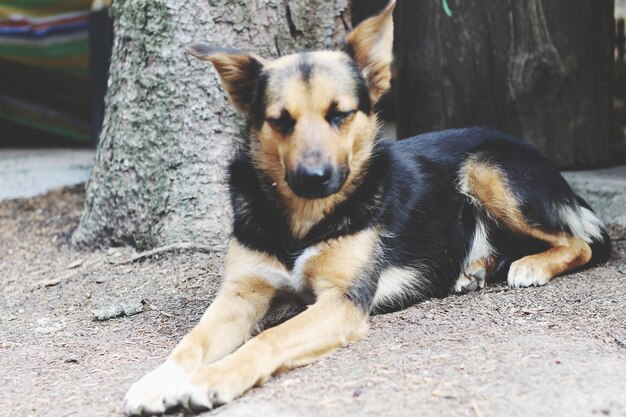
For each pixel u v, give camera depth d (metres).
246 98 1.67
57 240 2.22
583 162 2.27
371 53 1.67
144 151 2.03
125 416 1.43
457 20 2.18
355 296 1.61
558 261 1.80
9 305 1.87
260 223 1.65
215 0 1.98
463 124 2.22
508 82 2.19
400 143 1.84
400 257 1.73
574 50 2.20
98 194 2.10
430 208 1.77
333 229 1.63
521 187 1.82
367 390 1.43
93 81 3.10
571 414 1.36
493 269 1.85
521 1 2.16
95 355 1.62
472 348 1.51
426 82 2.23
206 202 2.00
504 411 1.37
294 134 1.57
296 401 1.42
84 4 3.12
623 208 2.11
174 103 2.00
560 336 1.55
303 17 2.03
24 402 1.48
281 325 1.53
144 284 1.89
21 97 3.21
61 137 3.42
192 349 1.51
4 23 3.04
